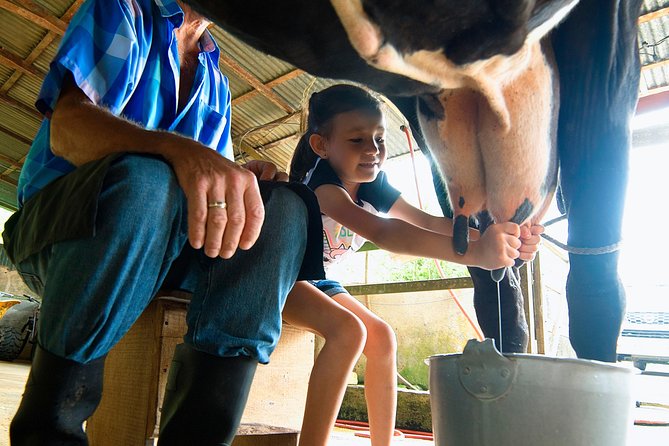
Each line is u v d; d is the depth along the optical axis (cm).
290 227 87
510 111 78
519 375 75
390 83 62
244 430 118
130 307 74
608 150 94
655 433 213
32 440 71
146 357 113
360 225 132
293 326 133
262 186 89
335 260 163
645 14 360
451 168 91
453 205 95
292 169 151
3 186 980
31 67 605
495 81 69
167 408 82
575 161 96
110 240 68
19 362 554
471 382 78
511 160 84
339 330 114
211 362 79
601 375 76
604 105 92
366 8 50
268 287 83
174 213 76
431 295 396
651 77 417
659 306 588
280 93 561
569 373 75
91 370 73
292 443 130
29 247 79
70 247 70
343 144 143
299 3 48
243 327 81
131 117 103
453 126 83
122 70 92
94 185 69
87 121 81
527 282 198
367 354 135
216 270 81
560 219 115
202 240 73
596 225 96
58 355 70
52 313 70
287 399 131
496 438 76
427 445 196
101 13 94
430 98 82
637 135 213
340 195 138
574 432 74
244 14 50
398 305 405
